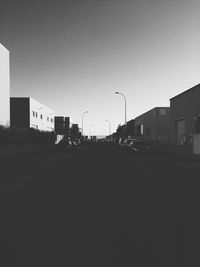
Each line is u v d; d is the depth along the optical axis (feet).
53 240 21.71
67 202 35.19
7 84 171.94
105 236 22.61
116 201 35.76
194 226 25.30
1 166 81.76
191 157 116.06
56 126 435.53
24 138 147.64
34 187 46.39
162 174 62.95
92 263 17.56
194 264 17.43
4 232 23.70
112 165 83.87
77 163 90.63
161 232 23.62
